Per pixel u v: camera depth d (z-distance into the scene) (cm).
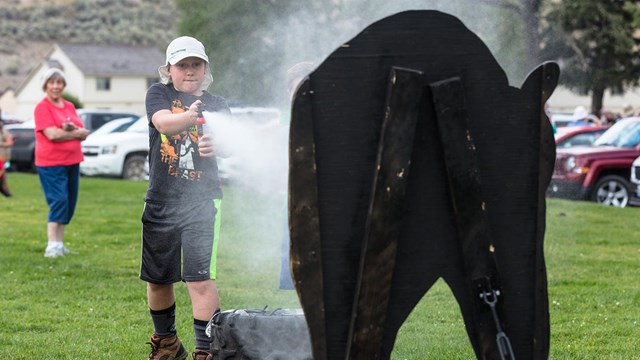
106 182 2548
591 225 1541
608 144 2152
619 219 1642
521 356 411
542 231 406
